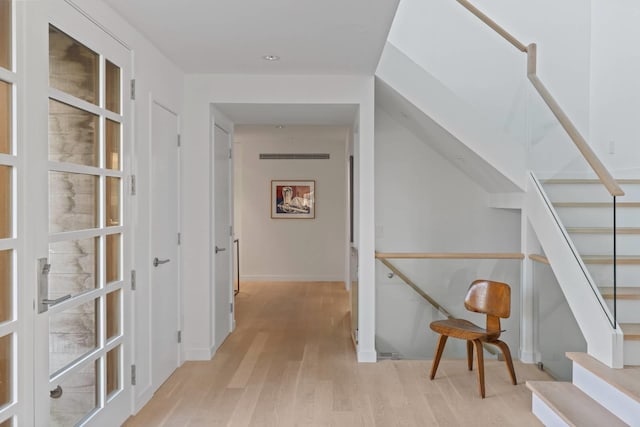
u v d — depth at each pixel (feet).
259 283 29.09
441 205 18.69
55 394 7.43
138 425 9.96
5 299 6.35
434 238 18.69
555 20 18.13
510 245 18.58
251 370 13.58
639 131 14.51
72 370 7.89
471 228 18.62
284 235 29.91
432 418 10.43
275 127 24.07
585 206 10.73
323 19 9.98
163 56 12.39
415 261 14.74
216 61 12.98
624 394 8.67
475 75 18.04
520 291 14.62
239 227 30.30
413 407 11.03
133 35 10.41
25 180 6.67
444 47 18.12
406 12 18.20
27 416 6.72
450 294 14.75
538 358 13.96
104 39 9.03
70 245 7.90
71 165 7.84
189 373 13.29
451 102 14.55
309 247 29.89
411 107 14.87
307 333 17.71
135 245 10.44
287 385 12.42
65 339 7.77
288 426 10.04
